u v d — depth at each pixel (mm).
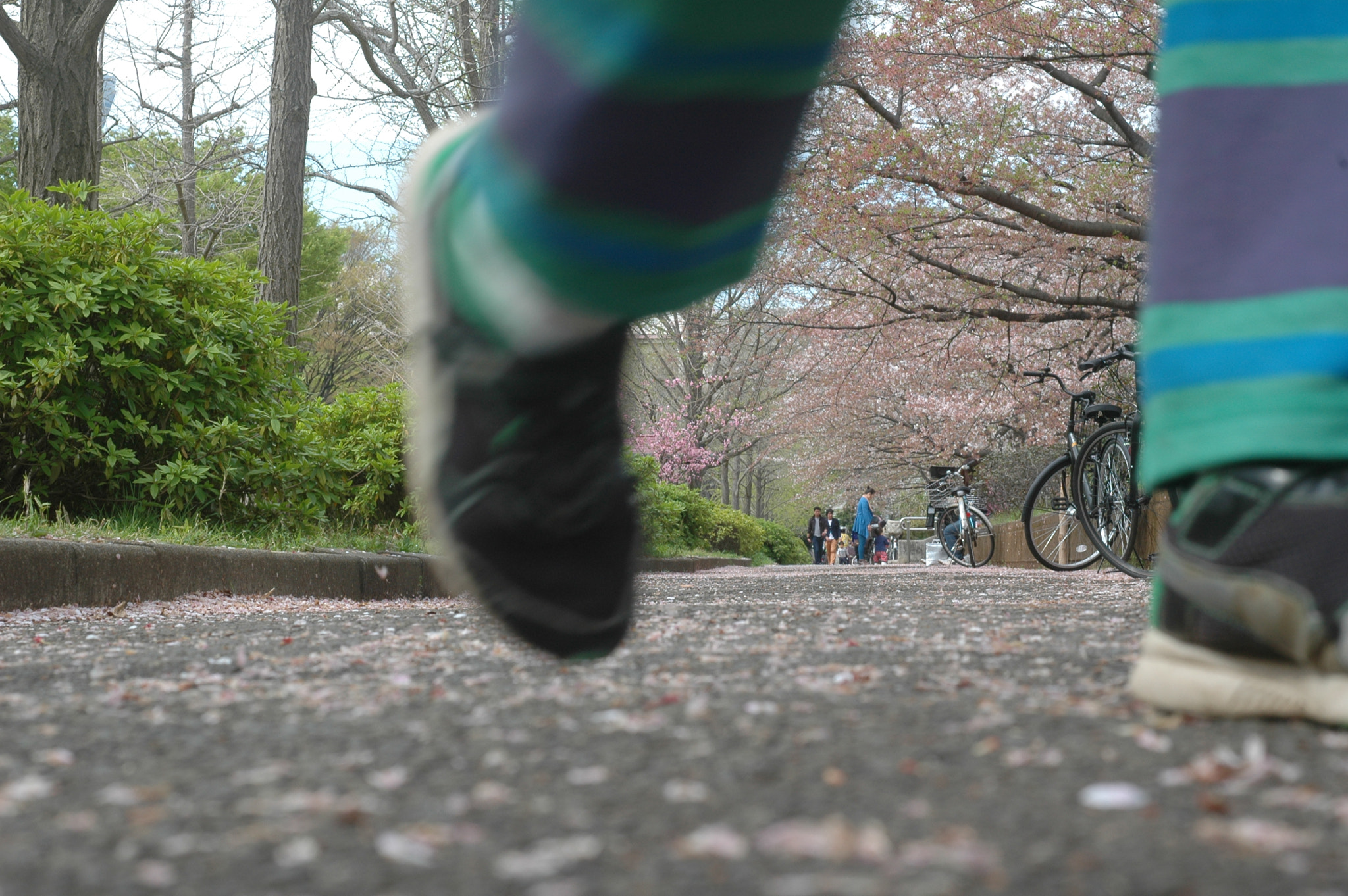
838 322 12500
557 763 988
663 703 1327
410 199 1038
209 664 1830
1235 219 1126
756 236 905
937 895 618
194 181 18266
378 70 13344
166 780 940
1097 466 6574
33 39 8328
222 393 5520
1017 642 2113
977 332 14047
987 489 21578
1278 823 771
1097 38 9297
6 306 4801
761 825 776
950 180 9781
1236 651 1152
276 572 4664
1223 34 1129
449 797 865
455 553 1129
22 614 3268
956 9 9344
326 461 6008
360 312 25828
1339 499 1106
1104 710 1216
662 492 14242
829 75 816
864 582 6410
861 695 1372
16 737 1148
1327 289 1091
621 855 705
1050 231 10961
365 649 2074
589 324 958
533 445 1077
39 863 698
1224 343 1124
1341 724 1084
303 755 1041
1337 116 1103
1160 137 1188
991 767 951
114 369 5090
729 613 3230
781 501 49281
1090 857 692
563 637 1164
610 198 803
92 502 5305
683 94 748
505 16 848
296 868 684
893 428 22188
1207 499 1167
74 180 8359
